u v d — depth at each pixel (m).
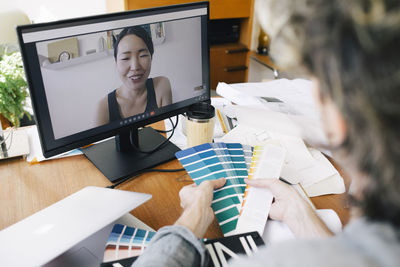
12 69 1.54
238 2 2.48
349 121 0.23
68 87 0.72
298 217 0.62
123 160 0.89
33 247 0.51
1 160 0.88
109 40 0.75
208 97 1.00
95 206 0.60
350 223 0.28
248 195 0.70
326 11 0.23
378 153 0.23
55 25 0.66
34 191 0.77
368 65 0.21
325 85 0.24
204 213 0.59
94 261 0.58
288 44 0.25
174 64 0.88
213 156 0.80
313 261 0.23
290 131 0.93
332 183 0.81
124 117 0.84
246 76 2.79
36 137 0.99
